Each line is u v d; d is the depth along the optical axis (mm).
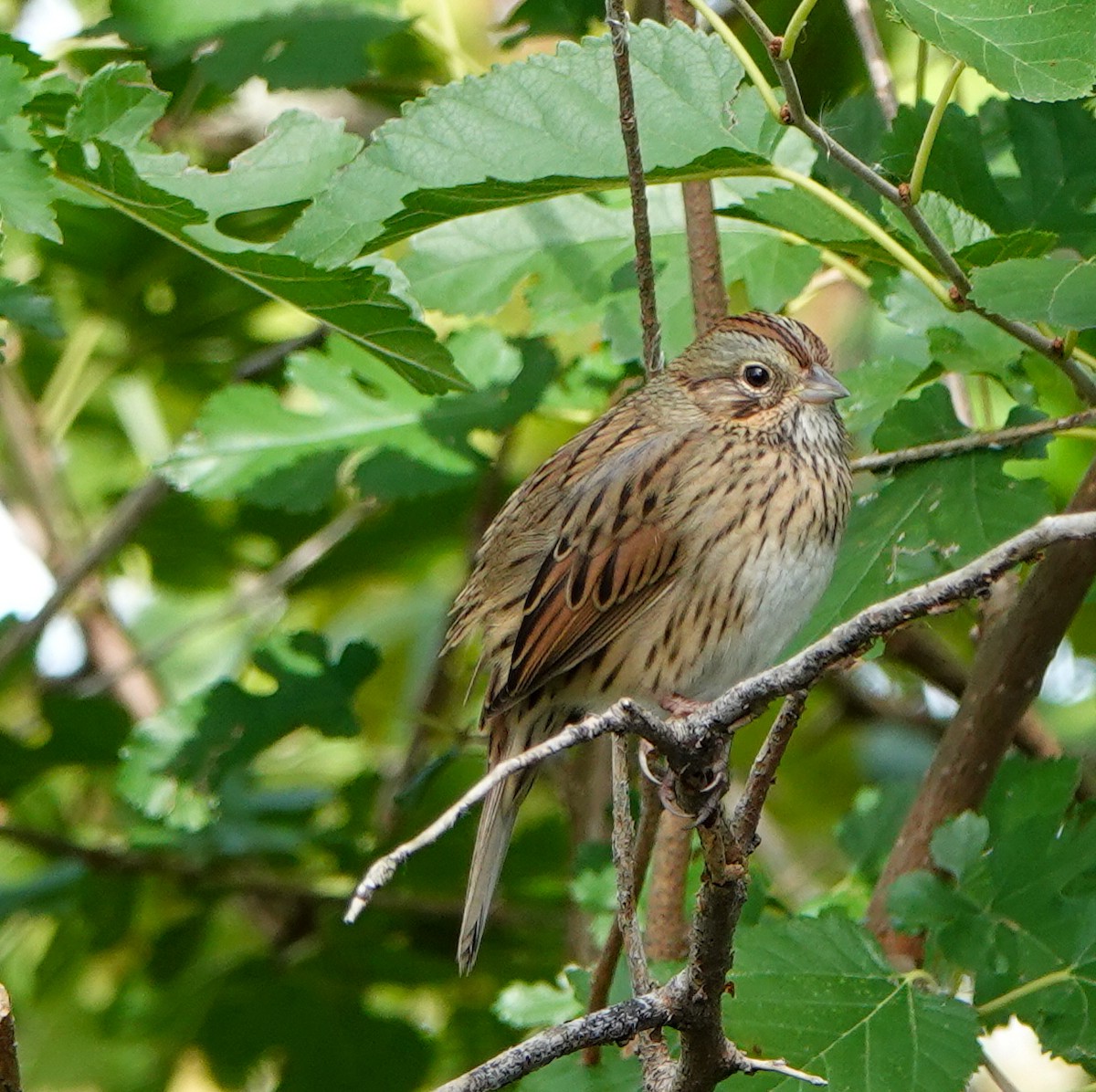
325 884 13055
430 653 16156
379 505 13859
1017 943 8789
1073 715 15711
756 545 9781
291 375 11586
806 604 9891
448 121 8398
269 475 11258
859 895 11156
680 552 9797
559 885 13172
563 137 8438
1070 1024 8461
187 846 12523
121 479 16469
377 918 13031
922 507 9531
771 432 9930
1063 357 8773
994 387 12789
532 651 9844
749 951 8539
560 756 12133
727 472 9844
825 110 10664
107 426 16016
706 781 6375
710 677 10000
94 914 13094
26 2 14328
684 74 8672
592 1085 8648
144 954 14172
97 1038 13891
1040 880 8930
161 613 17047
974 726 9945
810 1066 8039
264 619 16062
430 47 12656
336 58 11539
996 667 9891
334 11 11891
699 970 6594
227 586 15609
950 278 8266
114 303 13906
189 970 13648
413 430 11367
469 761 13352
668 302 10719
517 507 10398
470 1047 13078
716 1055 6812
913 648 12375
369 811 12789
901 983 8375
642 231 7906
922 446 9719
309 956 13125
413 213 8156
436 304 10719
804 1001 8297
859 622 5941
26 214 7906
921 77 10531
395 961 13062
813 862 15258
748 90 8695
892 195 8039
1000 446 9609
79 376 14539
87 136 8227
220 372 14781
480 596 10375
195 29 12016
